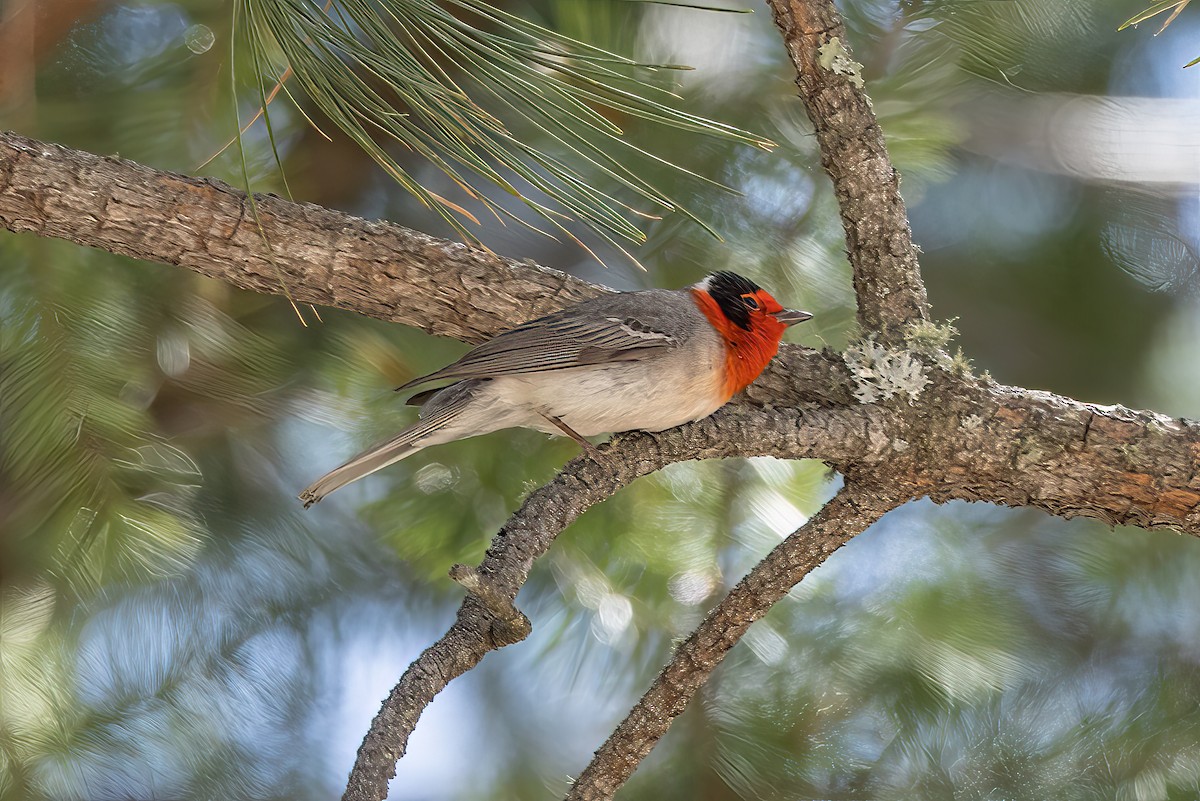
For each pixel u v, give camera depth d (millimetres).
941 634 11156
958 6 10656
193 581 11359
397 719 6156
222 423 10953
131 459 9375
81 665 10914
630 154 10258
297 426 11734
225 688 11391
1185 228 14609
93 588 10078
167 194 7664
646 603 10750
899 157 10648
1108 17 13148
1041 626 11953
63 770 10102
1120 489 7750
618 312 8625
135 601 11266
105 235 7664
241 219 7758
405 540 10992
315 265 7965
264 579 11656
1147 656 11758
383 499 11133
